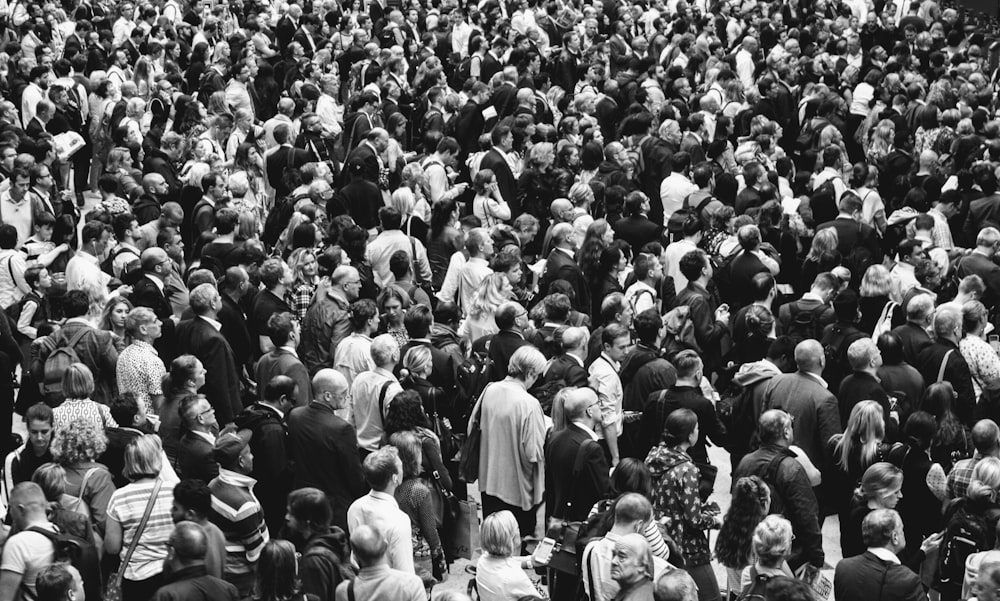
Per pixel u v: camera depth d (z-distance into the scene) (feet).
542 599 26.25
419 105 68.44
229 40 81.46
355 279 38.88
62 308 36.94
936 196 58.03
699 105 68.33
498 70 76.59
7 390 36.76
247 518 27.40
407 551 27.76
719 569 36.86
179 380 32.42
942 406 32.45
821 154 59.31
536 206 53.42
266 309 38.70
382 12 91.61
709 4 100.89
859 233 47.01
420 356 35.09
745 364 35.70
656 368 34.71
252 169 54.39
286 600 23.29
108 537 26.71
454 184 58.49
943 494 30.66
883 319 40.52
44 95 66.85
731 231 46.26
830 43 85.56
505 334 36.76
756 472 29.32
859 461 31.71
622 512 25.77
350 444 30.91
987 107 76.64
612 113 68.85
